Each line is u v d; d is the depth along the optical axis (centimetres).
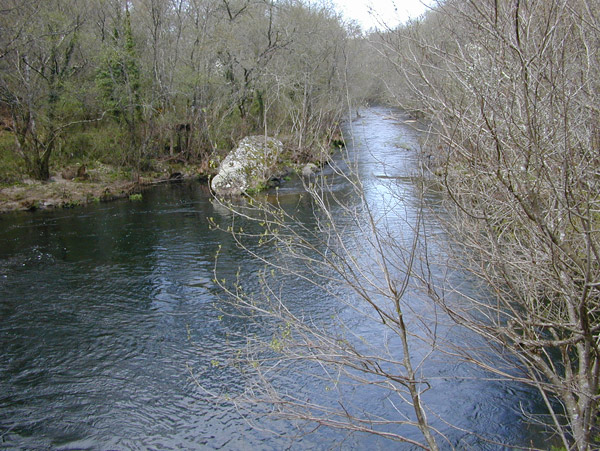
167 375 788
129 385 766
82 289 1130
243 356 816
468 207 528
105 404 725
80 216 1820
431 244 923
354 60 2356
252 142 2303
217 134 2694
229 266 1232
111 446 641
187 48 2995
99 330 936
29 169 2270
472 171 471
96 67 2591
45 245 1461
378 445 621
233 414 692
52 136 2334
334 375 756
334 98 2548
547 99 364
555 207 402
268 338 859
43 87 2270
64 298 1081
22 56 2211
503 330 461
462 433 638
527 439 623
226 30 2977
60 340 903
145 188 2381
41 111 2245
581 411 432
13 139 2416
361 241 1141
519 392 710
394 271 867
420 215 542
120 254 1367
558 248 373
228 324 937
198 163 2856
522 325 448
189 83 2783
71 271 1244
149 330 931
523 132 361
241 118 3064
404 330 451
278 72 2858
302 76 2912
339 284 1044
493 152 395
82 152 2608
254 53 3127
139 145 2669
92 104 2558
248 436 650
